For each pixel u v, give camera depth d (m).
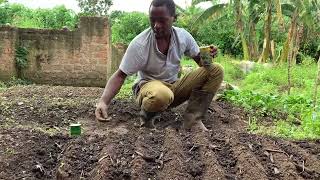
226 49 11.45
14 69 5.31
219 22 10.37
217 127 2.63
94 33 5.34
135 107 3.00
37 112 2.87
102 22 5.34
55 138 2.05
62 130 2.42
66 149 1.83
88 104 3.13
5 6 7.76
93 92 4.01
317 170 1.77
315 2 6.54
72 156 1.72
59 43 5.36
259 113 3.12
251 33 8.77
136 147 1.83
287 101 3.48
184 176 1.56
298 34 7.33
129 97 3.51
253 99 3.38
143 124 2.33
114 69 6.59
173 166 1.62
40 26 8.02
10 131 2.13
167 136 2.00
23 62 5.35
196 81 2.33
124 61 2.21
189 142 1.95
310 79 6.46
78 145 1.86
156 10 2.12
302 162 1.84
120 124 2.65
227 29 11.16
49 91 3.98
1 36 5.24
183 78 2.36
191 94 2.36
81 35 5.35
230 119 2.83
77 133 2.09
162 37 2.21
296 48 7.44
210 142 1.98
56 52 5.38
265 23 8.36
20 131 2.15
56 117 2.78
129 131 2.41
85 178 1.54
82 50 5.37
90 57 5.38
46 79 5.41
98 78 5.39
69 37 5.36
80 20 5.33
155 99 2.21
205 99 2.35
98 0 9.50
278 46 9.75
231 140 1.98
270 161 1.79
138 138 1.98
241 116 3.01
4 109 2.91
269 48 8.59
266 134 2.43
